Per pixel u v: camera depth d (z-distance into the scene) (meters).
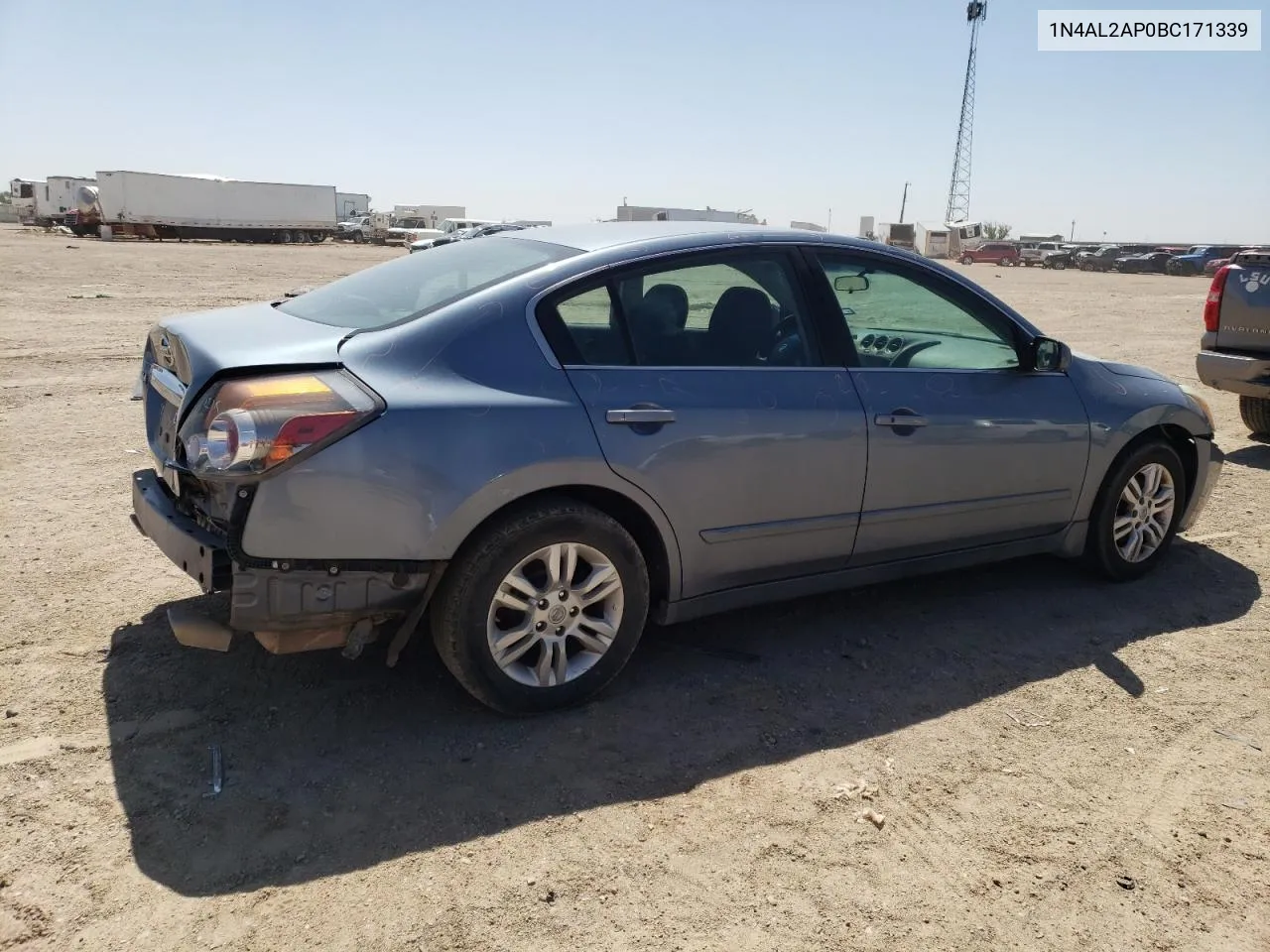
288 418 2.88
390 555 3.03
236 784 2.98
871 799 3.08
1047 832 2.97
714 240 3.78
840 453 3.84
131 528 5.18
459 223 63.19
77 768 3.02
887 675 3.92
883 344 4.12
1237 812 3.10
